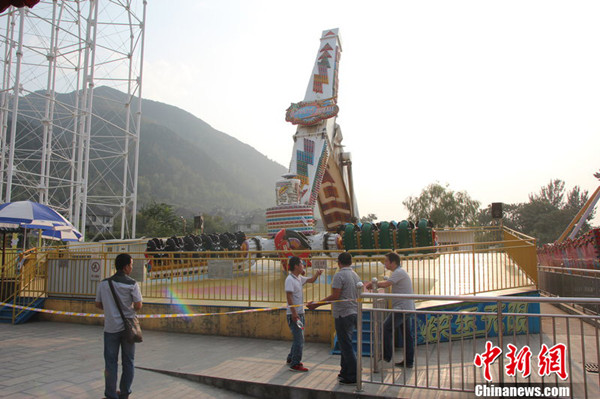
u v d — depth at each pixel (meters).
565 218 62.75
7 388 7.56
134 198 40.12
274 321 11.39
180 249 18.56
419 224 19.14
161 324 12.46
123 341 6.98
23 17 29.84
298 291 8.71
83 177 38.47
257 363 9.10
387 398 6.92
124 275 7.17
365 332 10.09
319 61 35.25
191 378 8.36
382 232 19.34
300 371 8.44
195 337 11.70
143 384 8.04
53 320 14.20
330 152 34.12
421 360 9.37
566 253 18.77
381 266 18.83
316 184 31.52
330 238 19.84
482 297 6.64
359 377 7.24
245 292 13.59
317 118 32.66
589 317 5.99
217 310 11.93
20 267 15.16
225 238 21.23
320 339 10.88
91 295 13.93
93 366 8.98
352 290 7.86
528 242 12.91
